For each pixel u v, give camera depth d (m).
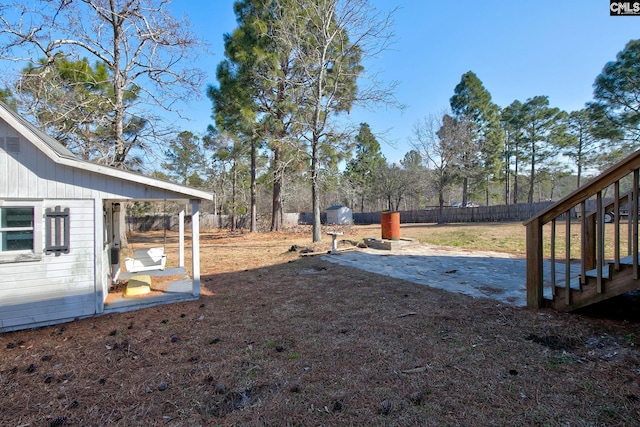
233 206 26.00
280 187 18.84
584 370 2.38
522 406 1.98
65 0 9.01
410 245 10.63
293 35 12.60
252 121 13.71
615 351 2.64
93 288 4.18
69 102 9.95
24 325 3.78
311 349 2.98
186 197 4.84
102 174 4.22
